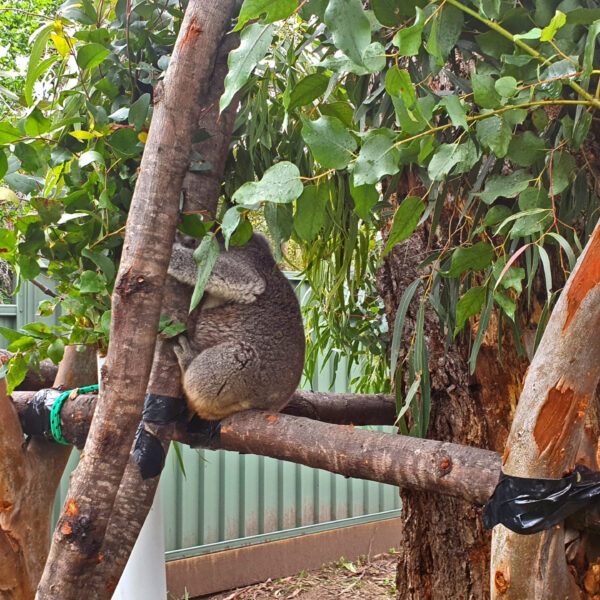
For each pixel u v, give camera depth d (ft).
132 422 4.78
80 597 4.92
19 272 7.27
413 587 8.74
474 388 8.14
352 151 4.34
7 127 5.62
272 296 9.72
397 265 8.67
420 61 6.11
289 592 19.31
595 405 6.31
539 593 4.40
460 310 5.45
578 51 4.96
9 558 8.52
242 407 8.68
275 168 4.36
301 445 6.30
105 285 6.70
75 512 4.82
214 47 5.08
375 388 14.08
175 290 6.65
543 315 5.23
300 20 7.11
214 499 19.30
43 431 8.43
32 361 7.25
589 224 6.50
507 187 5.16
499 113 4.40
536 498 4.14
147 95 6.20
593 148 6.43
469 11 4.15
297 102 5.05
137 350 4.76
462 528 8.25
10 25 17.51
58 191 7.54
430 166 4.56
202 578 18.86
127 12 6.75
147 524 8.81
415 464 5.34
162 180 4.86
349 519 22.22
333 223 7.97
